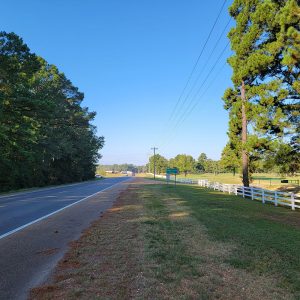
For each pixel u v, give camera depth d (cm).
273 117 2320
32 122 3862
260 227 1175
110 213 1587
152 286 570
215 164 16112
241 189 2891
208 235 1000
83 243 915
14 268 693
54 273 655
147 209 1702
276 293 552
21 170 4584
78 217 1480
